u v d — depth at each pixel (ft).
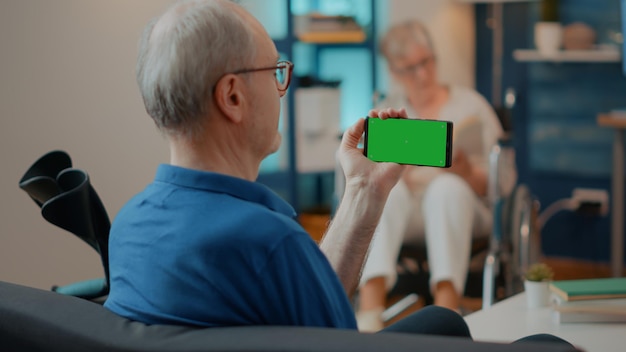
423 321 4.87
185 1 4.35
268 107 4.39
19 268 9.85
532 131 17.37
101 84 10.41
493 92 17.79
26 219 9.89
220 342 3.56
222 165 4.33
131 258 4.27
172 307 4.02
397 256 12.41
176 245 4.07
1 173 9.66
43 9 9.87
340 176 12.51
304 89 15.93
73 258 10.30
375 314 12.00
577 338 7.05
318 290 4.00
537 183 17.40
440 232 12.00
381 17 16.66
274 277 3.92
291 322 3.98
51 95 9.99
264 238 3.93
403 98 13.47
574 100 16.88
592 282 7.74
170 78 4.17
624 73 14.79
